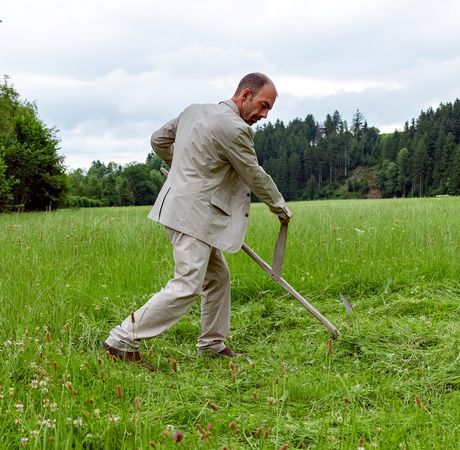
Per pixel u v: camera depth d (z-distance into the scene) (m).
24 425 2.42
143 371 3.36
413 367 3.60
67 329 3.89
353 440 2.42
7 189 28.77
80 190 78.69
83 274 5.67
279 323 4.64
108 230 8.67
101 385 3.06
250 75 3.80
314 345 4.07
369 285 5.82
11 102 36.00
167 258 6.84
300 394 3.11
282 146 125.19
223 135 3.61
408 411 2.86
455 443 2.43
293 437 2.61
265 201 3.82
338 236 7.72
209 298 3.97
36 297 4.53
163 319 3.61
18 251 6.65
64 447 2.27
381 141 143.12
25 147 34.25
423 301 4.98
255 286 5.65
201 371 3.66
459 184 90.31
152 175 84.25
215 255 3.89
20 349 3.29
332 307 5.16
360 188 115.50
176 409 2.83
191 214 3.63
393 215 10.64
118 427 2.47
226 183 3.78
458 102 112.69
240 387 3.32
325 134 152.88
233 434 2.61
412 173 104.38
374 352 3.81
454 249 6.80
